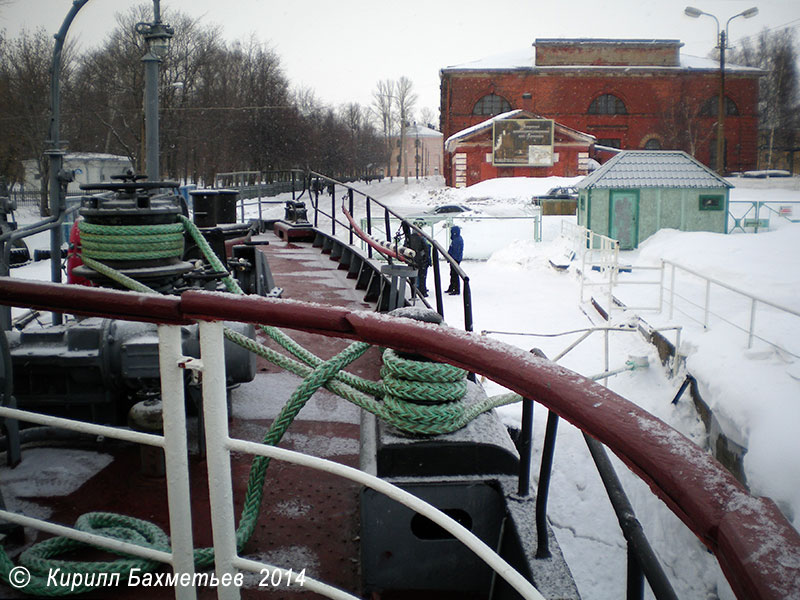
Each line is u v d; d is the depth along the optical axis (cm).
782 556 67
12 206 412
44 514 291
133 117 4850
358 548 283
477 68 5462
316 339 577
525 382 118
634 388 975
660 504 651
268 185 5150
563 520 616
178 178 5822
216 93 5797
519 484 263
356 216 3728
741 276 1415
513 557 246
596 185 2011
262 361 514
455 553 267
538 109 5484
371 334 145
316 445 374
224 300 156
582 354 1104
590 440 194
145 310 163
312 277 855
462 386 276
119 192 421
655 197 2012
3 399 292
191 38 5244
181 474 173
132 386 348
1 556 238
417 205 4488
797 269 1425
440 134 11675
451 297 1591
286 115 6297
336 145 7925
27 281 177
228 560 172
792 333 902
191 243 583
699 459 86
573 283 1672
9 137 4362
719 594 548
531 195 4478
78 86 4994
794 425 623
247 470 341
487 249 2397
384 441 272
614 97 5478
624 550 573
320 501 316
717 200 1989
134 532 260
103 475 325
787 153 6600
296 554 278
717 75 5375
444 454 271
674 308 1240
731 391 736
